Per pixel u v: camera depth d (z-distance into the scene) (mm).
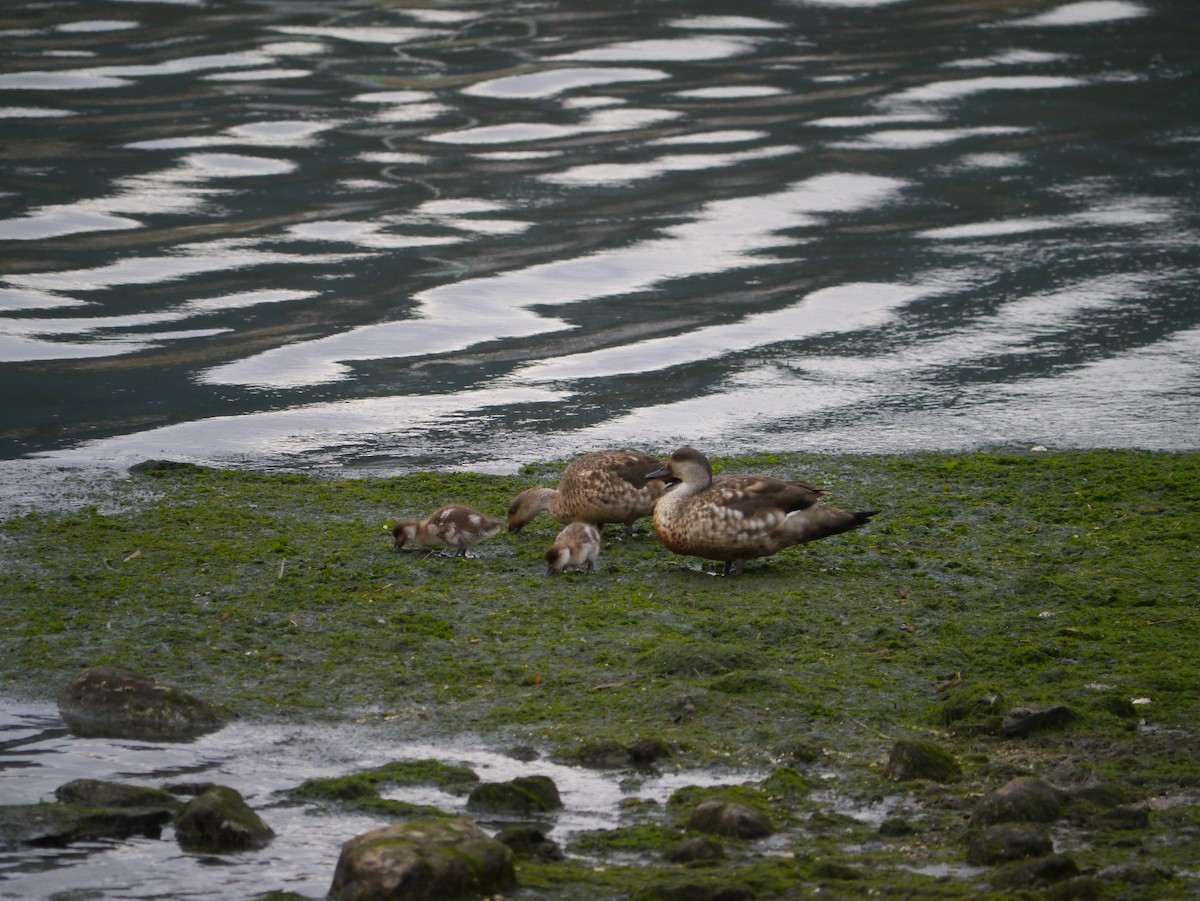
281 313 28016
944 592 15570
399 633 14406
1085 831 10320
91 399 23375
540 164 38875
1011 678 13227
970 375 24953
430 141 40844
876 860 9984
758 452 21141
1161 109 44844
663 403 23625
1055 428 22094
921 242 33125
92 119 41969
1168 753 11539
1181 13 57875
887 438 21750
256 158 38781
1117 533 17297
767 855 10094
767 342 26875
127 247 31688
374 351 26172
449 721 12531
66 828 10562
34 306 27906
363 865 9508
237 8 58000
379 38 53594
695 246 32719
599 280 30500
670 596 15500
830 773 11477
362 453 21250
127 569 16109
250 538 17297
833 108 44594
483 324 27781
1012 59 50844
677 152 40062
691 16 57156
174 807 10977
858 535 17500
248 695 13039
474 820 10742
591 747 11805
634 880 9695
